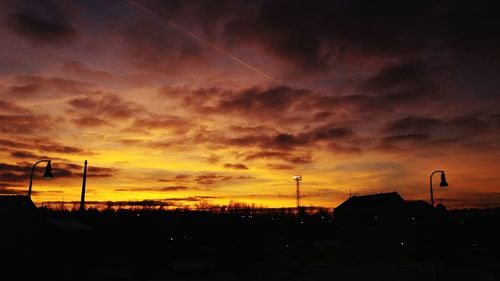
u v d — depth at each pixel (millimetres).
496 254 66562
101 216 55406
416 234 69312
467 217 79625
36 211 33875
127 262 47688
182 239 56281
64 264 35219
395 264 58406
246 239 58625
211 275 42312
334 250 67188
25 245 32531
